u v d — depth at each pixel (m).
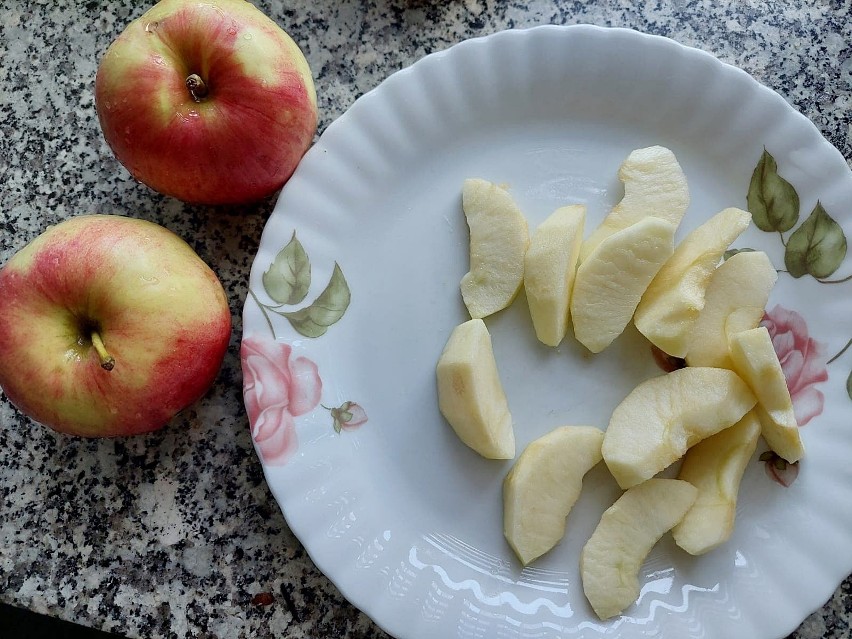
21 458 0.29
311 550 0.26
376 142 0.28
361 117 0.28
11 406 0.29
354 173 0.28
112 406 0.24
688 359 0.27
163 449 0.29
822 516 0.26
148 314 0.24
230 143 0.24
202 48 0.24
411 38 0.30
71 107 0.30
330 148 0.28
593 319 0.27
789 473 0.27
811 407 0.27
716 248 0.27
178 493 0.28
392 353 0.28
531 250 0.27
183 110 0.24
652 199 0.28
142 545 0.28
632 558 0.26
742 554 0.27
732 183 0.29
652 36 0.28
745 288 0.27
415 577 0.27
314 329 0.28
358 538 0.27
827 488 0.27
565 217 0.27
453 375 0.27
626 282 0.27
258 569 0.28
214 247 0.29
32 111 0.30
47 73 0.31
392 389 0.28
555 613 0.27
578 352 0.28
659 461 0.26
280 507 0.26
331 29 0.30
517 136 0.29
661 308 0.27
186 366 0.25
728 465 0.26
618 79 0.28
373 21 0.30
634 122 0.29
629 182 0.28
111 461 0.29
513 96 0.29
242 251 0.29
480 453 0.27
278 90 0.25
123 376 0.24
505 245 0.28
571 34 0.28
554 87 0.29
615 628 0.27
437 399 0.28
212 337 0.25
